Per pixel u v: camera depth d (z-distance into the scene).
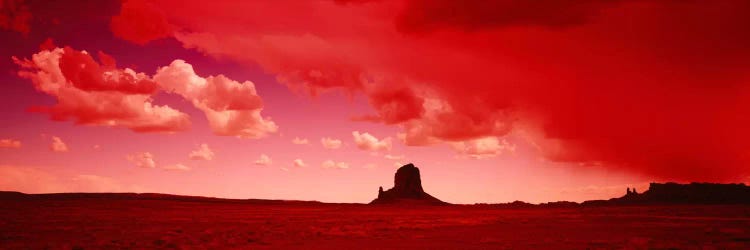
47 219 65.62
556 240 39.44
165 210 108.81
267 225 60.16
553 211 127.81
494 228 56.25
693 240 37.88
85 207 104.88
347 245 36.38
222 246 34.69
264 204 183.00
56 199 134.00
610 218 81.50
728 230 46.78
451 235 45.78
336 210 136.00
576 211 124.56
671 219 75.56
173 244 34.47
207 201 177.75
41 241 36.72
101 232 45.81
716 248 31.42
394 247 35.03
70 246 32.62
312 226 58.22
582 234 46.50
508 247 34.62
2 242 35.81
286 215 96.44
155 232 46.28
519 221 72.44
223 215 92.38
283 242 38.22
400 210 141.25
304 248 34.19
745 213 96.56
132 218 73.38
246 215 93.25
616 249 31.91
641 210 123.81
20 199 129.25
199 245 34.50
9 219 63.31
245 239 39.78
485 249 33.53
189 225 58.97
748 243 34.88
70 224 56.91
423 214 106.06
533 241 38.97
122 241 36.78
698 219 74.62
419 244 37.25
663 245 33.34
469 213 114.31
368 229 52.91
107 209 101.31
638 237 40.91
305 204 199.12
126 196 160.88
